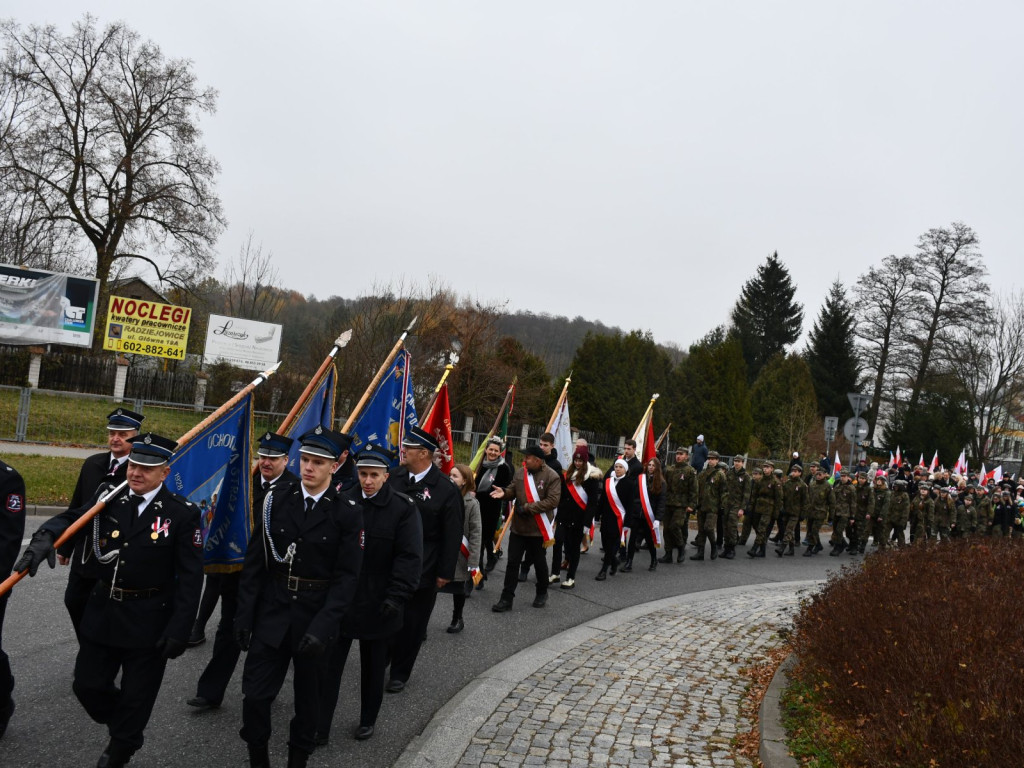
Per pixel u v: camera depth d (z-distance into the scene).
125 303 26.31
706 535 15.11
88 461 5.89
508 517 11.41
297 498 4.62
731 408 36.56
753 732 5.70
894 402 47.78
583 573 12.45
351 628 5.22
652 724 5.82
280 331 28.39
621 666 7.32
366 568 5.27
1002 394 45.97
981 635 5.00
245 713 4.38
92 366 27.16
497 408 29.55
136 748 4.43
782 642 8.41
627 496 12.49
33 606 7.57
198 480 5.98
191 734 5.15
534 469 9.47
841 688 5.37
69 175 34.06
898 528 19.19
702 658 7.77
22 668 6.02
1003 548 9.18
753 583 13.07
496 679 6.71
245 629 4.49
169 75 35.06
